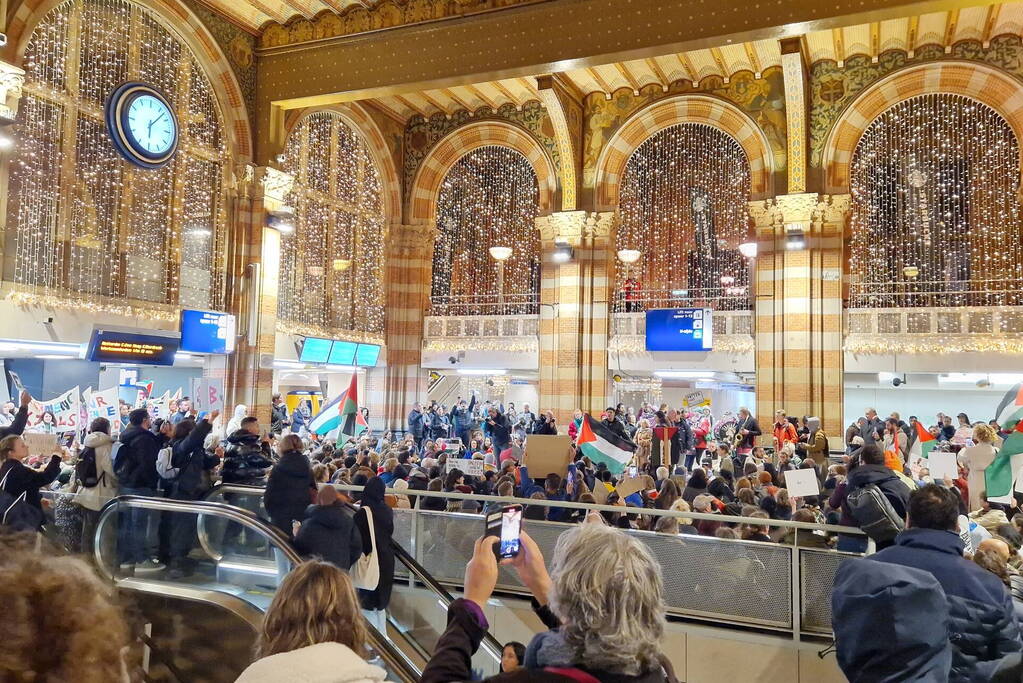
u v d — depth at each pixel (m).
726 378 25.38
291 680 2.27
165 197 17.41
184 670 6.44
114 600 1.49
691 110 21.78
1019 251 19.88
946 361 19.19
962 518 6.98
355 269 23.84
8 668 1.16
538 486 10.38
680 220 26.03
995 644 3.69
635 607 2.11
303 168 21.83
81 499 7.83
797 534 7.61
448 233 27.91
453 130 24.42
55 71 15.17
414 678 5.60
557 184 23.17
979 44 19.05
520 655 5.05
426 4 16.23
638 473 15.36
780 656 7.46
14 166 14.40
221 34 17.88
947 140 20.73
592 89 22.50
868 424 16.94
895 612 3.41
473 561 2.60
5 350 15.34
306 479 7.76
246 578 6.79
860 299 20.88
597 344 22.31
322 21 17.72
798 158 20.06
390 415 24.27
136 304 16.42
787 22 13.14
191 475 9.06
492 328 23.91
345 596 2.71
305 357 21.16
